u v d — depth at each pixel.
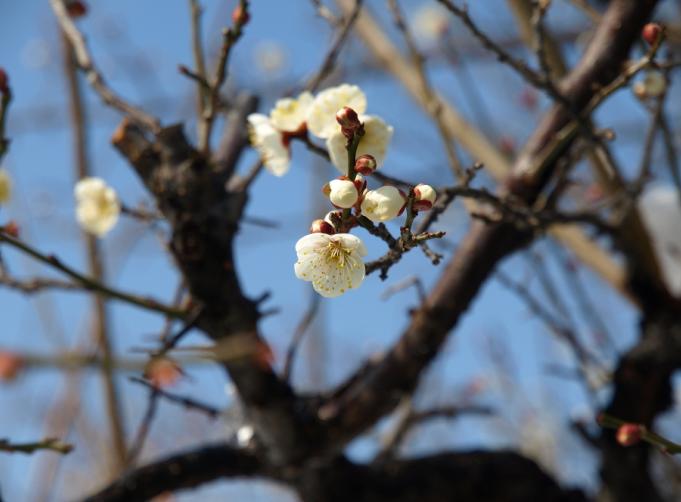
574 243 1.12
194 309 0.82
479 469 0.94
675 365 1.00
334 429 0.87
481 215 0.80
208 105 0.82
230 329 0.82
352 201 0.67
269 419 0.86
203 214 0.81
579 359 1.04
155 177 0.82
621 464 0.99
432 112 0.90
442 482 0.93
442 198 0.78
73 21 0.92
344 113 0.68
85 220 0.85
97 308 1.07
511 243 0.87
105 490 0.88
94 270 1.08
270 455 0.88
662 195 1.14
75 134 1.07
